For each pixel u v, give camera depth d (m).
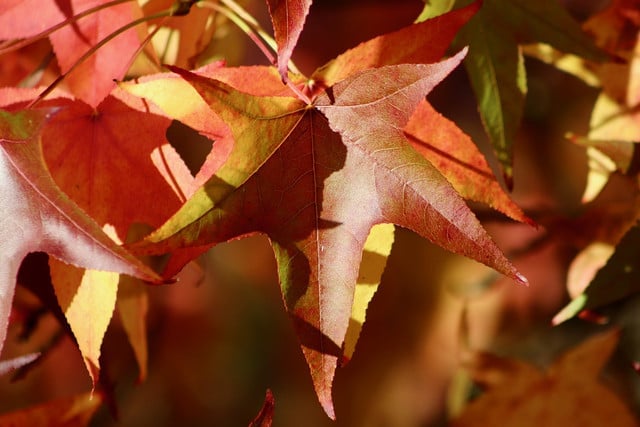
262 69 0.49
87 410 0.60
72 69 0.51
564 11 0.54
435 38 0.49
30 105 0.50
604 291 0.55
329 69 0.49
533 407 0.60
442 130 0.50
